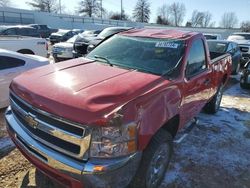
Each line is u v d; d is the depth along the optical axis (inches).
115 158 90.5
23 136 106.1
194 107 158.6
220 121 221.5
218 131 199.8
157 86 113.3
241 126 213.6
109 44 160.1
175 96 120.5
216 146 175.3
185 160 154.8
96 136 87.4
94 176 88.4
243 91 348.8
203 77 160.4
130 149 92.9
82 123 87.4
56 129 93.0
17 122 114.6
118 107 92.2
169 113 114.3
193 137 185.8
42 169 102.0
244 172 147.7
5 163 141.4
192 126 201.6
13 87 118.6
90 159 89.1
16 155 150.0
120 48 152.0
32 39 355.9
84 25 1763.0
